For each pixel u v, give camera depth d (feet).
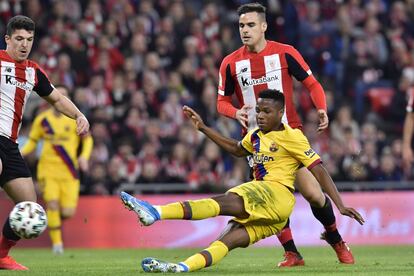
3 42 161.79
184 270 62.03
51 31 166.30
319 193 73.15
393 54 180.14
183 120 159.74
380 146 162.09
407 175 154.61
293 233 139.03
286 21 178.50
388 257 95.25
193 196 140.67
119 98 159.33
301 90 166.30
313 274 64.54
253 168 70.59
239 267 74.13
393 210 142.51
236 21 182.09
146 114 158.71
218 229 139.74
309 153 67.00
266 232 65.21
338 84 176.45
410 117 113.19
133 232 137.59
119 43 167.12
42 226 64.69
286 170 67.10
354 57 177.99
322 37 177.37
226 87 79.36
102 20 169.48
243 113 75.10
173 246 137.80
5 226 71.67
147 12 171.94
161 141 154.81
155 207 60.85
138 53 167.12
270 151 67.36
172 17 173.68
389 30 183.93
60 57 158.71
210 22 175.01
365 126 160.25
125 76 162.40
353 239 140.87
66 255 108.88
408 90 174.91
